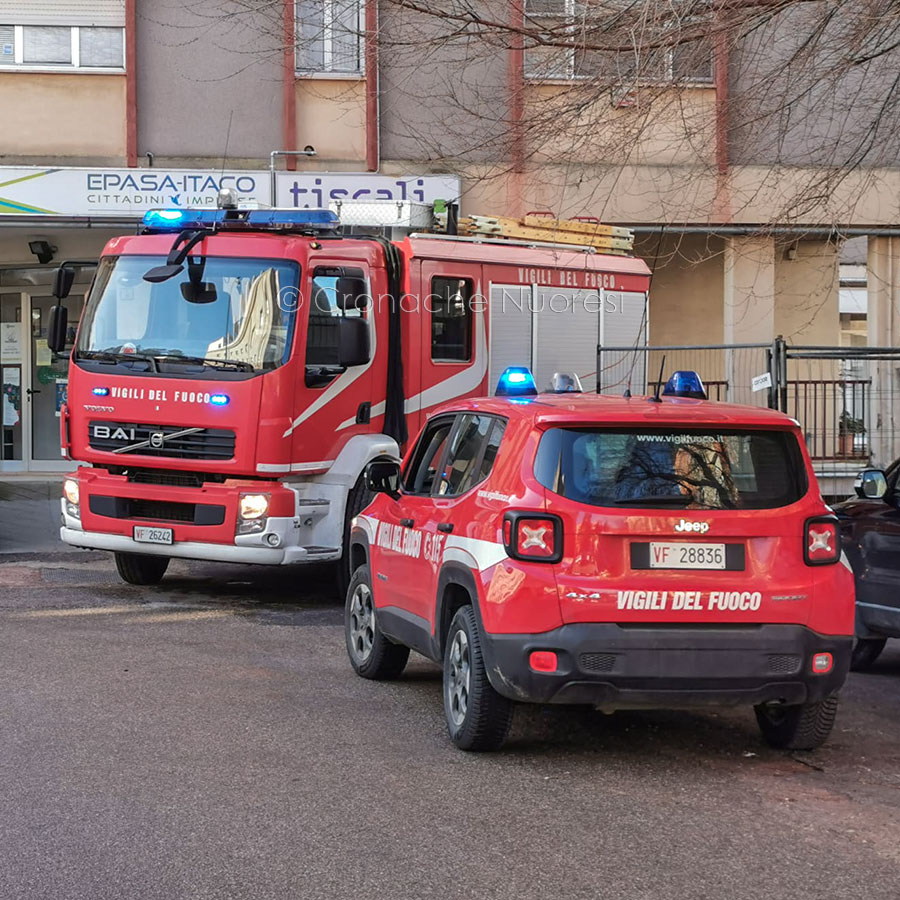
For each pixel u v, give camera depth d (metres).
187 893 4.64
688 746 6.89
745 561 6.14
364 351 10.99
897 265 18.62
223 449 10.76
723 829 5.46
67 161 17.70
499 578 6.15
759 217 17.44
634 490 6.14
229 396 10.73
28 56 17.62
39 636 9.56
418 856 5.05
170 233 11.43
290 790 5.91
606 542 6.08
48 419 20.91
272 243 10.95
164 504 11.11
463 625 6.57
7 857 4.99
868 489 8.52
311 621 10.52
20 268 20.31
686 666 6.04
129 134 17.66
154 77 17.70
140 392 10.99
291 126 17.72
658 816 5.62
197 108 17.77
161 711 7.36
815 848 5.23
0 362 20.77
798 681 6.16
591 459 6.20
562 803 5.79
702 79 10.57
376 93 16.61
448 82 15.83
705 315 19.61
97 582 12.45
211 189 17.16
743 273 18.22
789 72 10.19
